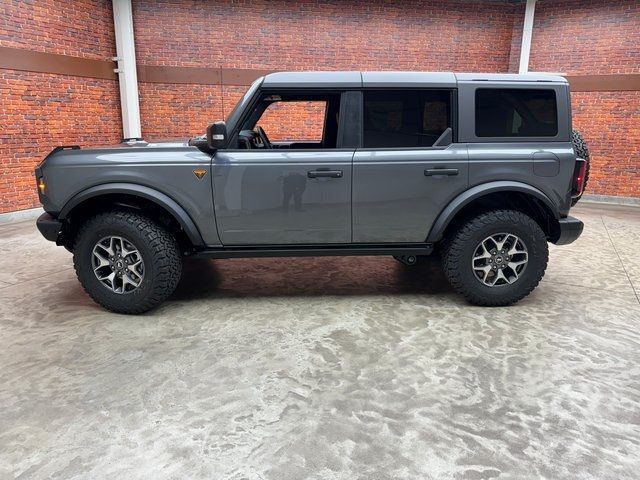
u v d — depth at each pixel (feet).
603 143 29.25
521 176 11.03
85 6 25.80
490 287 11.63
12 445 6.63
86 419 7.23
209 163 10.71
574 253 17.25
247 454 6.46
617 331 10.53
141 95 29.14
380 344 9.80
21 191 23.90
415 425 7.13
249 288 13.30
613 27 27.71
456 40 30.60
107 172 10.67
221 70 29.27
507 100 11.04
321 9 29.09
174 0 27.96
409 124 11.06
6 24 22.08
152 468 6.19
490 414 7.43
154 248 10.78
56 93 24.85
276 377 8.47
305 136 14.70
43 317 11.16
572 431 7.02
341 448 6.59
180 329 10.51
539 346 9.77
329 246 11.63
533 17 29.81
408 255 11.96
